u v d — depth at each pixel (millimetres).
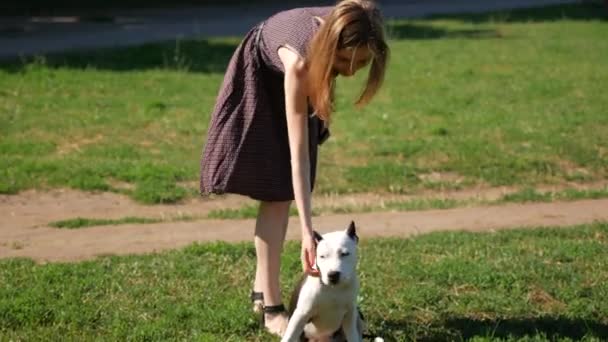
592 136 14031
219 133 5613
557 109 16203
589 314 6172
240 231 8906
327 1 34344
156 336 5672
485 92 17922
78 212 10266
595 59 22172
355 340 5055
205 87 17766
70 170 11594
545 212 9648
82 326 5836
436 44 24359
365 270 6996
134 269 7035
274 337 5734
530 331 5859
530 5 34438
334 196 11141
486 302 6324
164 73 18984
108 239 8594
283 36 5262
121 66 19547
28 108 15188
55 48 21750
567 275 6871
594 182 11961
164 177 11570
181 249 7805
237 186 5594
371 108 16250
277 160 5633
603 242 8008
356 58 4891
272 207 5773
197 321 5879
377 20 4906
